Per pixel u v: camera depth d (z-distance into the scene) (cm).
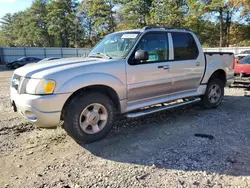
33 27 5703
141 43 402
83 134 349
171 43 445
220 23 3419
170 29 454
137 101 409
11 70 2255
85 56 439
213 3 3030
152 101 431
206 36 3866
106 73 356
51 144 361
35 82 316
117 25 4372
